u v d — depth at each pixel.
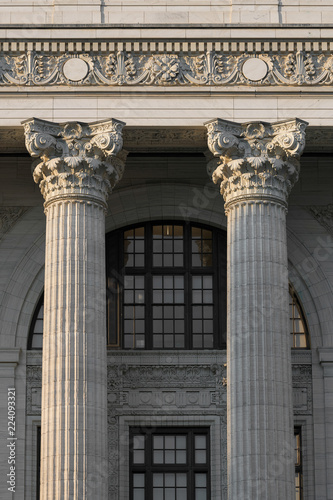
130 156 63.44
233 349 55.62
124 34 58.44
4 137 59.47
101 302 56.22
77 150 57.12
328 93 58.44
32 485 61.31
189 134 58.88
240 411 54.69
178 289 64.50
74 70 58.28
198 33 58.56
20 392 62.28
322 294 63.50
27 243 63.72
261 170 57.03
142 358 62.97
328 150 62.72
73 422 54.22
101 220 57.22
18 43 58.44
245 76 58.34
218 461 61.97
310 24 58.69
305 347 63.69
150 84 58.25
